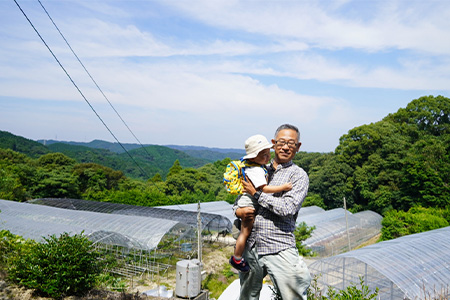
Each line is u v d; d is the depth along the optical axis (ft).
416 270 52.85
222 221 107.24
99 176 196.13
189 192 213.87
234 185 10.54
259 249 10.57
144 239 77.87
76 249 27.81
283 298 10.41
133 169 364.58
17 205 100.73
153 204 171.12
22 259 27.07
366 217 138.82
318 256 96.84
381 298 50.44
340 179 169.89
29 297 24.82
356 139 177.47
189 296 46.21
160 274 70.23
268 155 10.73
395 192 150.20
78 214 94.84
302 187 10.32
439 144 153.38
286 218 10.43
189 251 85.30
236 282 30.37
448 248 62.49
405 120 200.54
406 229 104.63
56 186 171.12
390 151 163.63
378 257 55.36
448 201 131.95
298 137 11.03
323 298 16.34
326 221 132.67
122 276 65.46
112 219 90.33
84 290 27.61
